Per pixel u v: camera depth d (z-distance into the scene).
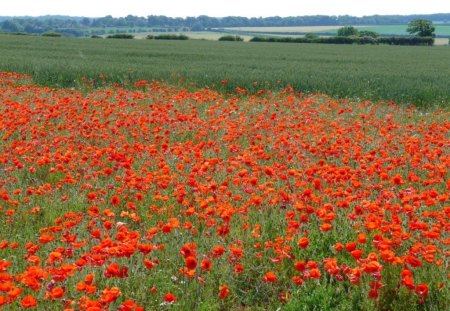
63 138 10.23
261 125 11.69
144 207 7.30
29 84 20.41
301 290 5.14
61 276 4.49
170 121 11.79
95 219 6.17
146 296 5.08
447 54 64.94
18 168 8.84
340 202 6.16
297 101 17.53
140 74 24.14
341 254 5.85
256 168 8.04
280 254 5.46
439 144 9.55
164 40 91.00
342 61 45.66
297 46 78.62
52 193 7.75
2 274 4.29
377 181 8.35
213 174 8.59
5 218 6.96
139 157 9.62
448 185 7.13
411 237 5.84
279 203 7.11
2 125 10.38
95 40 80.94
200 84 22.75
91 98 16.56
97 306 4.05
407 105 19.03
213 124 11.91
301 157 9.29
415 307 4.88
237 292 5.35
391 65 41.12
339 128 11.34
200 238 6.19
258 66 33.91
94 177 8.10
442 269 5.29
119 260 5.48
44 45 59.78
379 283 4.66
